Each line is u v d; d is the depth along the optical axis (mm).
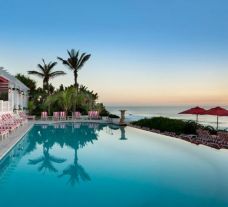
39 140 19422
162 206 7590
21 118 26547
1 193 8414
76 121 31922
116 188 9031
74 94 36812
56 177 10156
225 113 19641
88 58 41781
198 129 18953
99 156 14039
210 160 13008
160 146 16906
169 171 11156
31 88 52625
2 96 26891
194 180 9914
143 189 8961
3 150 13344
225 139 15828
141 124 27250
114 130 25453
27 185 9180
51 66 45062
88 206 7504
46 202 7719
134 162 12695
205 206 7625
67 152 15094
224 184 9461
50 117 32938
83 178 10086
